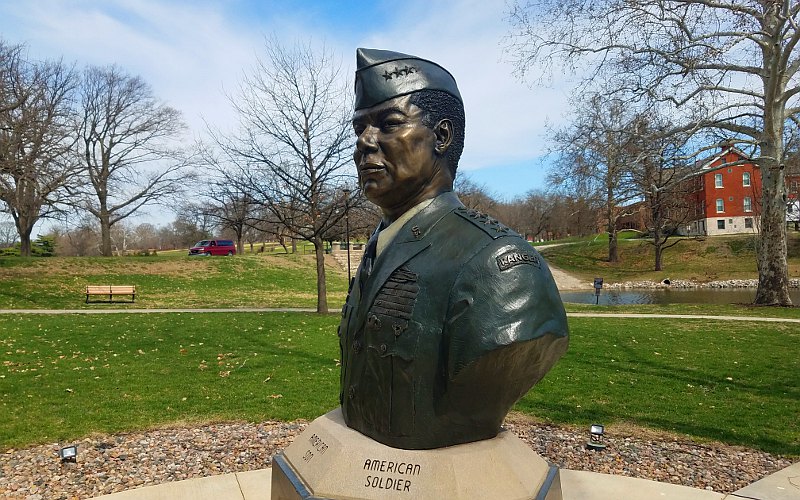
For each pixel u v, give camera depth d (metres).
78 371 9.52
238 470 5.21
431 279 2.38
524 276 2.23
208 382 8.75
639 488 4.56
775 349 11.12
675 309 18.61
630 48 15.72
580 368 9.60
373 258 2.72
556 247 47.44
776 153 17.84
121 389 8.30
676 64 15.58
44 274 26.14
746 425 6.47
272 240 72.00
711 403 7.41
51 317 16.62
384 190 2.58
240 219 18.41
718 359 10.27
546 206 75.00
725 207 48.31
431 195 2.64
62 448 5.69
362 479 2.35
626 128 16.59
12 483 4.91
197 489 4.57
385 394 2.43
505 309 2.16
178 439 6.11
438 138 2.63
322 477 2.45
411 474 2.30
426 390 2.34
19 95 22.17
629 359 10.34
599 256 42.50
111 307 20.30
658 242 37.06
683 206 37.75
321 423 2.84
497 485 2.33
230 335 13.41
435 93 2.61
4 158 20.80
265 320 16.12
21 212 30.66
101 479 5.00
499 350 2.11
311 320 16.14
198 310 19.08
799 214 41.47
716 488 4.75
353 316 2.68
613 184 26.02
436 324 2.33
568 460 5.42
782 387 8.21
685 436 6.12
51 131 22.16
